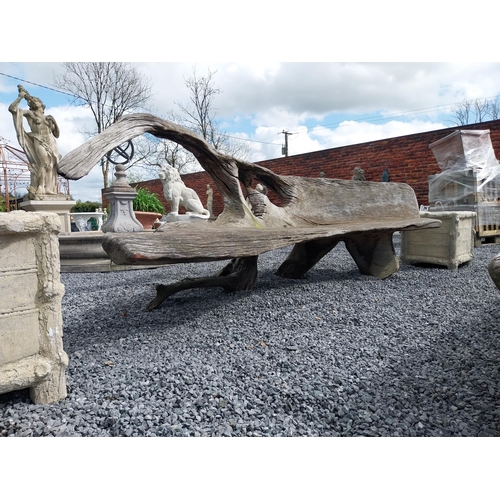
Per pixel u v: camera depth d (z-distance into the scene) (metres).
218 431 1.56
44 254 1.76
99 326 2.96
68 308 3.62
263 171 3.94
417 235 5.32
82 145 2.40
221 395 1.81
